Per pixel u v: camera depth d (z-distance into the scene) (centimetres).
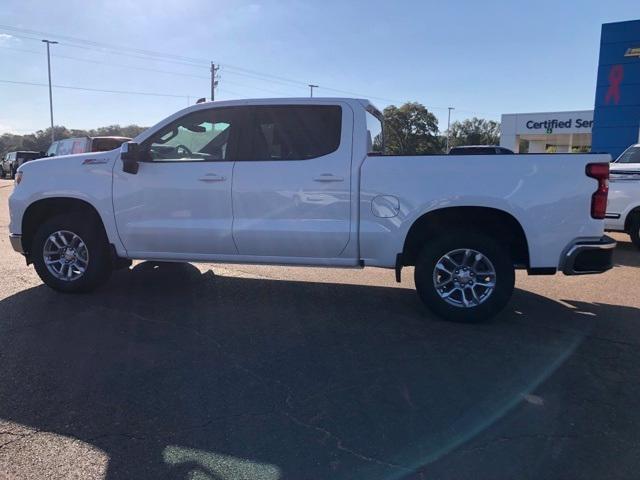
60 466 280
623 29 1533
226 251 547
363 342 462
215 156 548
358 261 523
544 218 482
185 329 490
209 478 271
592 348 452
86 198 564
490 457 291
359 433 314
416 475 274
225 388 371
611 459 289
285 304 577
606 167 478
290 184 521
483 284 504
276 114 535
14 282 651
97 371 396
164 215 553
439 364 416
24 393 362
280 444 302
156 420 328
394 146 4056
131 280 670
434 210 496
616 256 889
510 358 429
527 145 4284
